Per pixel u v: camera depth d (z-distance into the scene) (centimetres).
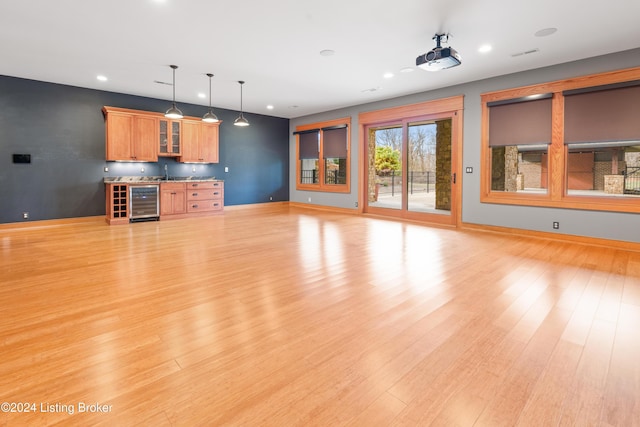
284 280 312
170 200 699
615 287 293
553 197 496
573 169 763
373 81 579
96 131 656
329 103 767
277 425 134
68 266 354
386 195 1124
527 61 473
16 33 390
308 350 191
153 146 699
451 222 621
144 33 389
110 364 176
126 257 392
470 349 192
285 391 155
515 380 164
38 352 187
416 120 668
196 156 767
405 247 449
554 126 490
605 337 206
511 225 543
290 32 386
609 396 151
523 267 355
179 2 321
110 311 242
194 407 144
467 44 416
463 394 153
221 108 836
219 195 775
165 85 614
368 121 756
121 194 642
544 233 508
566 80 475
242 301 262
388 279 316
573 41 405
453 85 602
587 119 462
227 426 133
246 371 171
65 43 420
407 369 173
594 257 397
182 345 196
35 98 591
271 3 322
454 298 269
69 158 631
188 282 306
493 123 556
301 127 940
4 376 164
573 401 148
